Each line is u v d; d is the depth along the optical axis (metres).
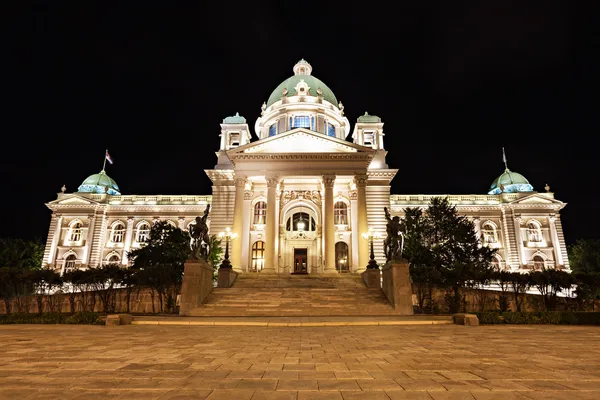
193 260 23.70
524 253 50.78
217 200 44.78
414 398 5.06
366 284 29.77
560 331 14.33
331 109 53.16
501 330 14.72
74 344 10.34
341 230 43.50
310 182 44.03
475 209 53.34
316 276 34.16
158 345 10.20
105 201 55.53
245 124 50.94
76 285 27.09
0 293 24.92
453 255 35.75
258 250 43.94
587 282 24.81
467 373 6.57
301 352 8.99
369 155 40.38
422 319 18.30
